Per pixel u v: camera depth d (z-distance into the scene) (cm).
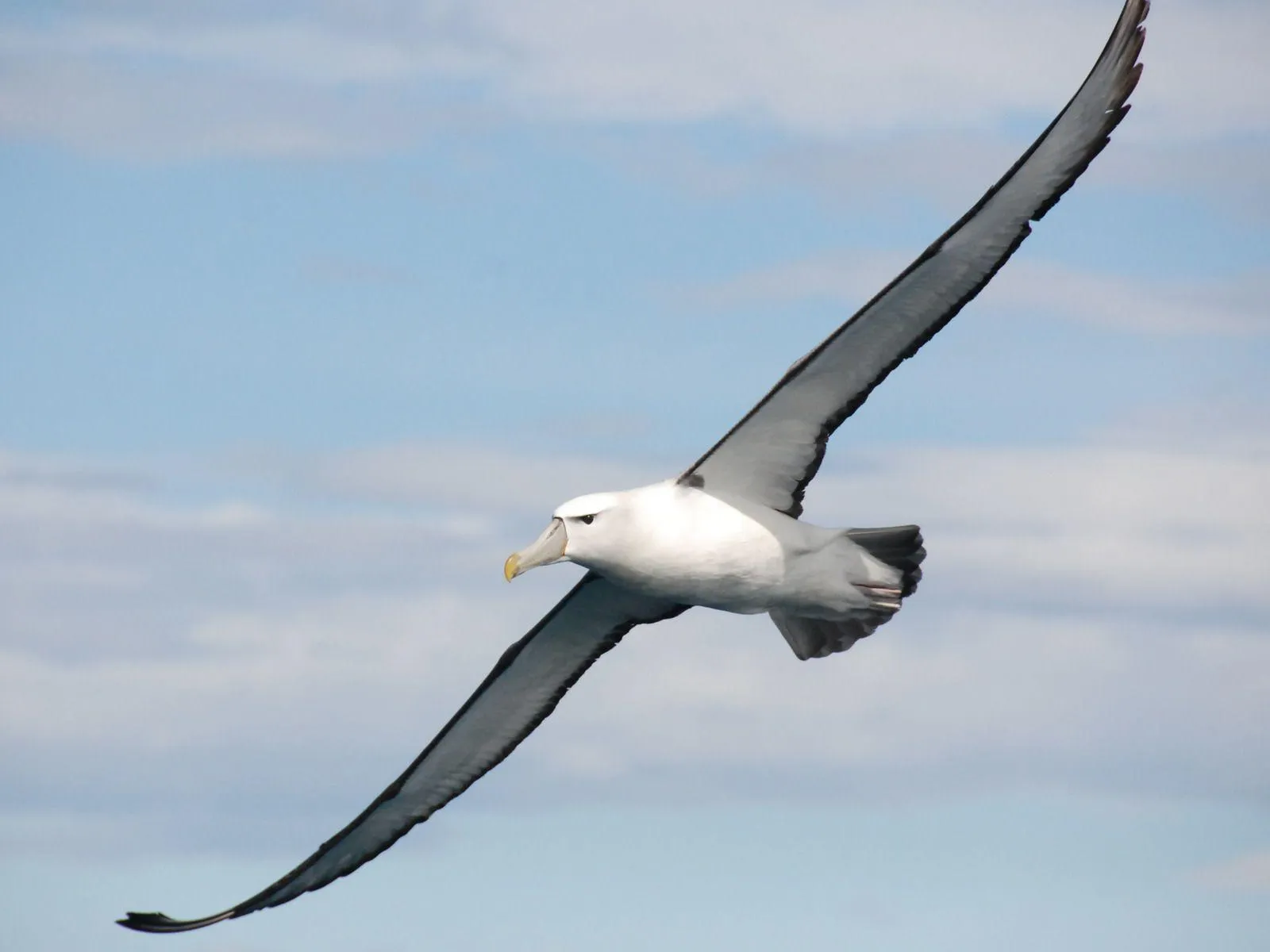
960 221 1415
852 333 1470
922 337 1477
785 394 1494
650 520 1463
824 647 1603
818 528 1516
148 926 1573
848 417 1512
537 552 1449
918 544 1542
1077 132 1399
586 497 1468
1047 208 1422
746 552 1481
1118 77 1387
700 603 1518
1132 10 1377
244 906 1611
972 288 1454
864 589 1523
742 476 1525
